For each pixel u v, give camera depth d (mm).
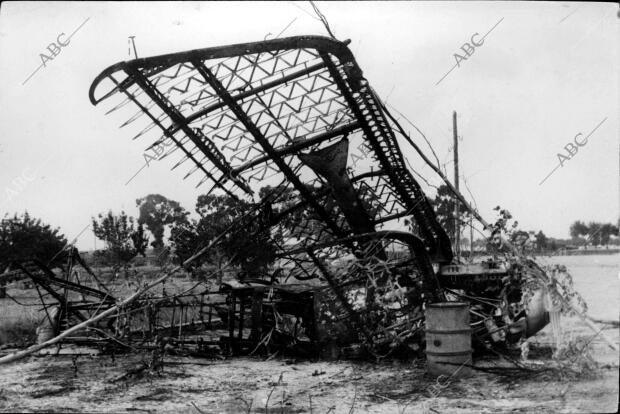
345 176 11586
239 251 13039
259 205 12812
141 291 11922
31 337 14617
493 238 10922
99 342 11914
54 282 12859
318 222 13219
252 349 11953
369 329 11008
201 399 8109
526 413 6766
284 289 11914
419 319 10625
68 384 9227
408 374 9484
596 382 8055
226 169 11781
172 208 41125
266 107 10672
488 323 10711
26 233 24250
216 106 10594
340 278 11289
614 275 24906
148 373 10008
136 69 9742
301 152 11609
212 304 15586
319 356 11195
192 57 9719
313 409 7414
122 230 34188
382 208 12820
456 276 11547
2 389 8836
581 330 11445
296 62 9984
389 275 10703
